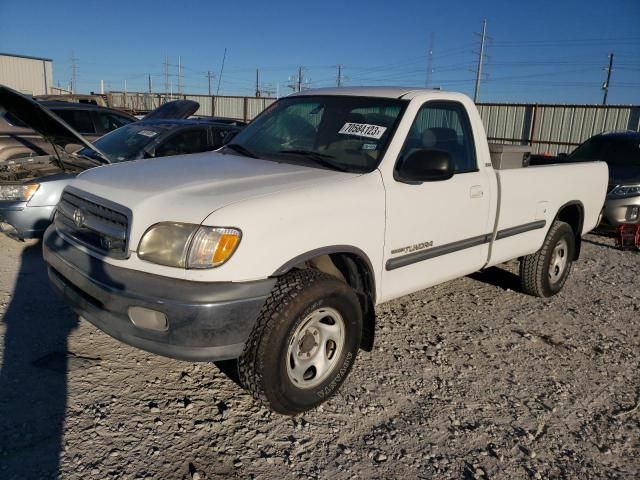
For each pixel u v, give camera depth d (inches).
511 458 122.3
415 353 168.2
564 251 227.5
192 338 111.1
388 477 113.7
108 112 383.6
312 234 125.6
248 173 140.3
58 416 124.5
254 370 119.3
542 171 203.2
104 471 108.4
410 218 150.1
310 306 123.0
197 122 312.5
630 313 215.2
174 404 132.7
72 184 146.9
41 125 216.5
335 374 135.6
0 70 1684.3
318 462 116.4
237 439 121.6
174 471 110.3
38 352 153.2
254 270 115.6
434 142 163.5
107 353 154.9
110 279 117.9
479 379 155.7
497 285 237.6
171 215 115.9
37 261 232.5
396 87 172.7
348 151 153.5
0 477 104.3
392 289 150.7
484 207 176.2
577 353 176.7
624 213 334.3
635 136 386.0
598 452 126.6
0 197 236.1
